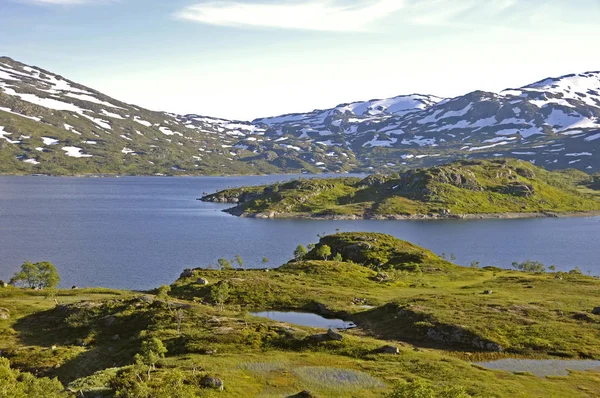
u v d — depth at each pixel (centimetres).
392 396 4731
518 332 8912
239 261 19725
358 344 7969
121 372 6322
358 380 6294
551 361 7775
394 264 18125
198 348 7769
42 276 14462
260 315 11206
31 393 5653
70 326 9681
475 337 8769
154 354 7031
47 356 8144
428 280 15450
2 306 10925
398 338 9319
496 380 6575
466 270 17375
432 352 8175
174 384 5659
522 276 15700
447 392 5009
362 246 19750
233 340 8144
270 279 14350
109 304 10619
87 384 6062
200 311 10006
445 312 10169
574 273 16825
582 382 6744
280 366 6812
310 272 15675
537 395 6084
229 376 6272
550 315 9919
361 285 14412
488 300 11262
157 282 18112
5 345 8788
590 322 9456
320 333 8419
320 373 6531
